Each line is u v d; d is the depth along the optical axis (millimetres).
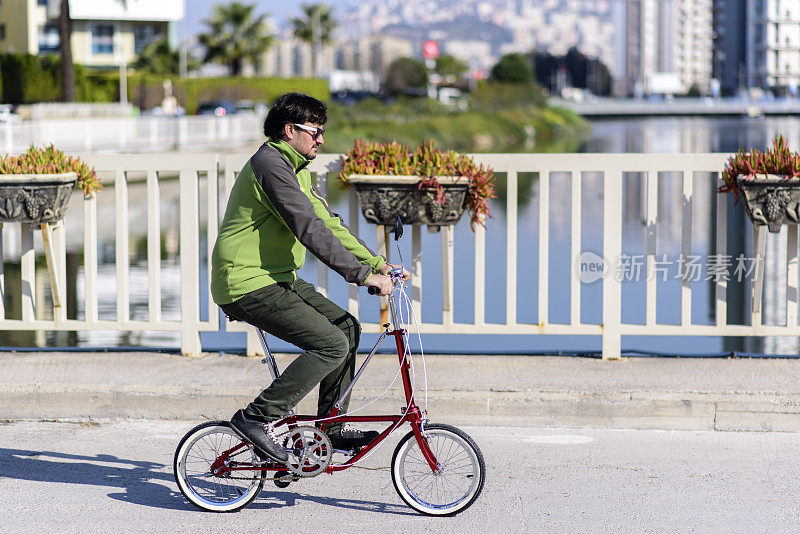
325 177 7090
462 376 6621
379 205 6809
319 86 85062
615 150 62375
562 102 139875
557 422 6262
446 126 71750
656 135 90562
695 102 170250
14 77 62719
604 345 7113
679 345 9453
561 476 5430
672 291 12312
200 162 7117
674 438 6066
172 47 84188
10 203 6844
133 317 10539
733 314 10922
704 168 7016
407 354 4828
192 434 4922
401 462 4941
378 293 4656
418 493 4980
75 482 5375
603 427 6242
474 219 7031
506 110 88438
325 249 4562
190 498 4980
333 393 4867
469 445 4832
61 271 7453
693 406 6184
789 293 7031
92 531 4711
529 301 11820
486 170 6996
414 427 4812
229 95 77000
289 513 4965
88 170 7199
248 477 4941
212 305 7242
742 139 77875
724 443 5969
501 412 6285
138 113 60625
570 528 4727
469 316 10859
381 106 69312
